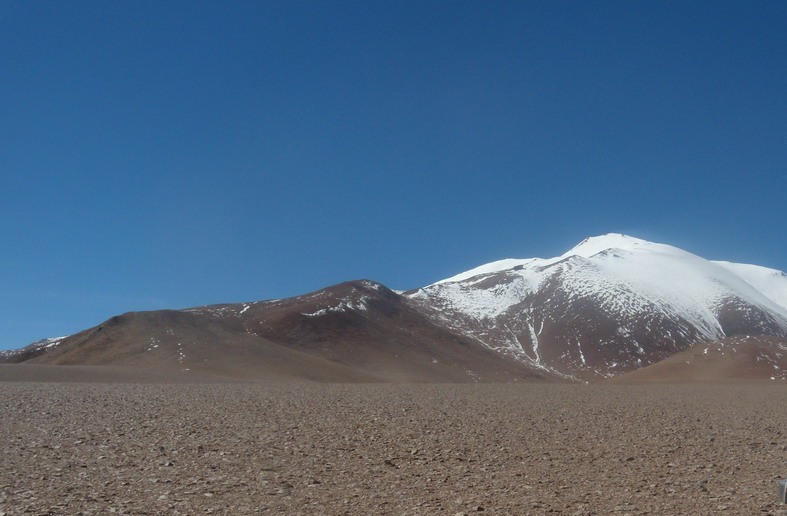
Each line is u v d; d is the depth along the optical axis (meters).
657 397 47.25
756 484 15.27
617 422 27.39
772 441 22.42
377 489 14.35
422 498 13.58
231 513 12.29
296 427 23.61
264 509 12.60
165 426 23.31
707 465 17.64
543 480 15.47
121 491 13.79
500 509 12.75
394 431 23.08
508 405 35.19
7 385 51.78
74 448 18.62
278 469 16.28
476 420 26.97
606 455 19.03
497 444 20.70
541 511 12.63
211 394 40.56
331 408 30.98
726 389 66.88
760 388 70.69
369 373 124.94
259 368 102.81
